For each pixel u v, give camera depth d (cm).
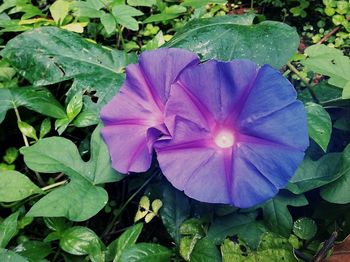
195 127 19
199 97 19
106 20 26
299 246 22
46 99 26
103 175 22
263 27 26
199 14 32
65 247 21
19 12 36
